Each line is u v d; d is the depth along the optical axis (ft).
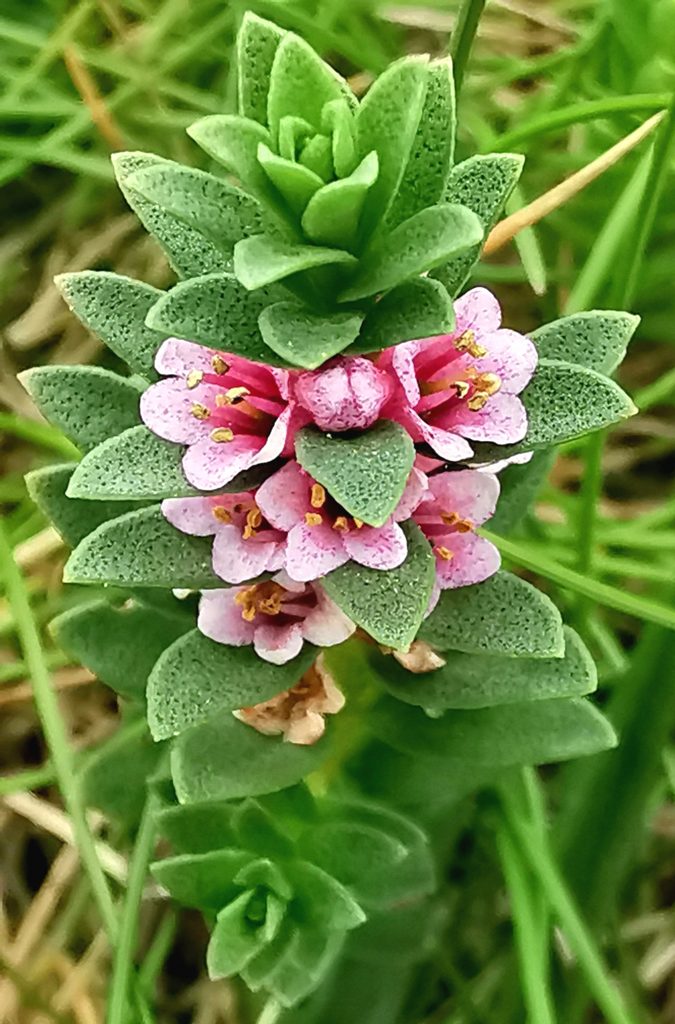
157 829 0.24
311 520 0.19
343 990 0.27
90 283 0.20
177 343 0.19
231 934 0.22
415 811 0.26
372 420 0.18
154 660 0.24
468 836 0.29
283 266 0.17
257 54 0.18
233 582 0.20
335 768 0.25
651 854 0.32
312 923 0.23
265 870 0.22
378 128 0.17
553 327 0.20
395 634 0.18
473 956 0.30
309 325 0.18
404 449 0.18
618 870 0.28
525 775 0.27
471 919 0.30
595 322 0.20
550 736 0.23
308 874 0.22
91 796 0.26
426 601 0.19
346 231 0.18
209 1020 0.30
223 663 0.21
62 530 0.22
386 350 0.19
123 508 0.22
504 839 0.26
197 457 0.19
